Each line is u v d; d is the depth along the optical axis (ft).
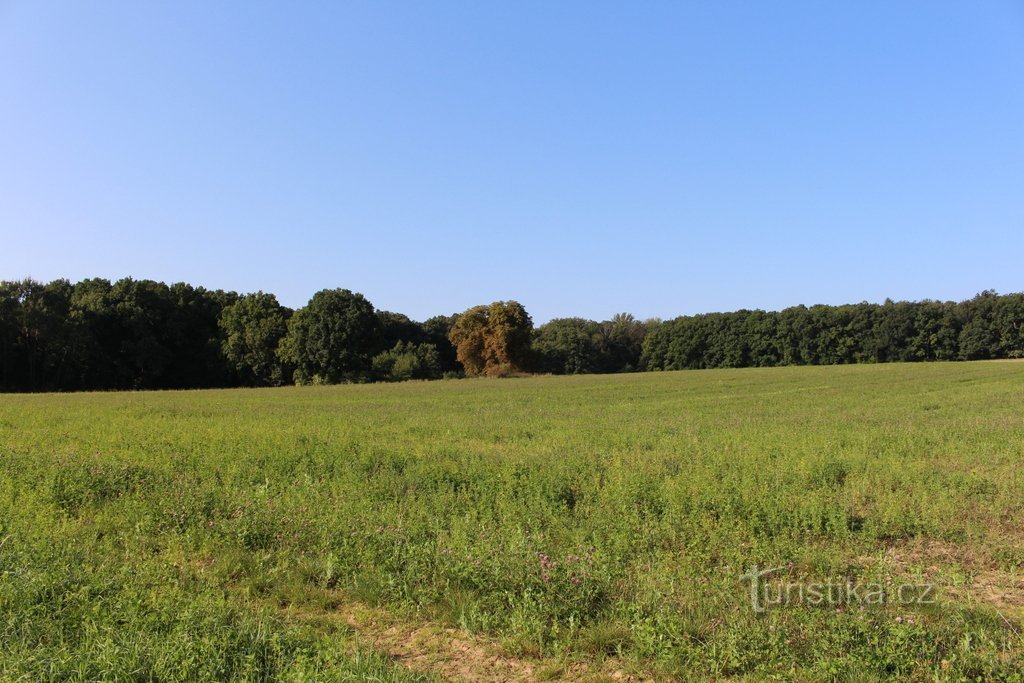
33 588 21.13
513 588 22.75
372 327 283.79
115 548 28.12
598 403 126.21
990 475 42.06
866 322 370.94
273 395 168.45
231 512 33.22
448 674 18.21
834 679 17.07
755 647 18.40
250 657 16.99
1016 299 342.85
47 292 244.42
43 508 33.12
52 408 110.93
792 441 57.77
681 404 120.67
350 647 18.89
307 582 24.93
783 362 386.73
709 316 421.18
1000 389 146.10
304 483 40.60
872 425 73.51
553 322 500.74
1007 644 18.60
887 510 32.48
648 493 36.19
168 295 287.89
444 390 185.68
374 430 74.28
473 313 297.33
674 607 21.08
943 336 355.97
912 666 17.49
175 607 20.31
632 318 515.09
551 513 33.42
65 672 16.52
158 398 152.15
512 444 61.31
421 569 24.73
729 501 33.65
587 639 19.51
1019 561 26.53
